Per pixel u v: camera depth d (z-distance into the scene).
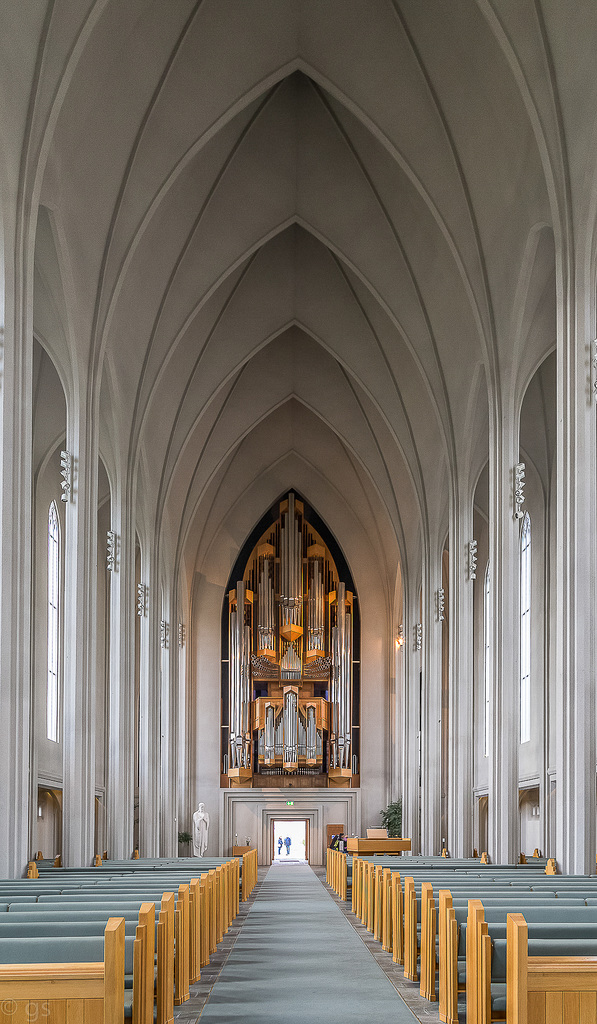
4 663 12.75
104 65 16.31
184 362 27.20
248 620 37.28
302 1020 7.16
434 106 18.00
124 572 23.00
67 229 17.33
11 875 12.52
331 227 23.52
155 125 18.30
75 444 18.06
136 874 12.68
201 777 36.25
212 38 17.59
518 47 14.59
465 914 7.11
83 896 8.12
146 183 18.92
